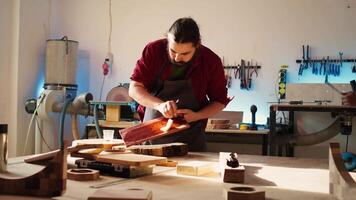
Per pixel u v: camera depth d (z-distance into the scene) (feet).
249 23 14.05
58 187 3.02
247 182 3.91
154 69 6.86
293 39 13.61
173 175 4.17
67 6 16.20
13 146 14.21
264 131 11.85
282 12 13.71
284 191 3.51
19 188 3.07
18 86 14.19
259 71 13.93
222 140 13.58
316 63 13.37
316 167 4.97
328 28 13.28
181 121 6.15
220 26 14.35
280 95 13.29
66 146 3.12
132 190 2.94
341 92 12.26
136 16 15.47
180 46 5.86
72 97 13.66
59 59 13.96
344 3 13.12
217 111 6.89
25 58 14.44
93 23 15.98
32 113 14.01
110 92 13.25
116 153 4.48
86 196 3.07
